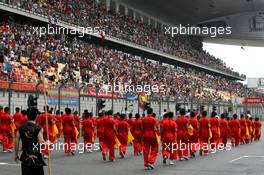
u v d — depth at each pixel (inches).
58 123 802.8
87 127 803.4
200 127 776.3
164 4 2714.1
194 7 2928.2
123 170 564.4
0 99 948.0
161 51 2551.7
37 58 1386.6
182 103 1590.8
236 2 3056.1
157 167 600.1
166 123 628.7
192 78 2714.1
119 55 2074.3
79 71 1562.5
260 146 1011.9
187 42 3223.4
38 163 320.8
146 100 1408.7
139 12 2815.0
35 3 1640.0
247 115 1185.4
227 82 3390.7
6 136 774.5
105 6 2358.5
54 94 1055.0
